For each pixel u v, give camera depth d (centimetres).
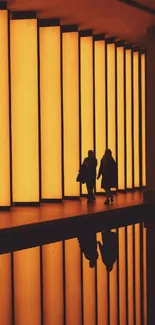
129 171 1755
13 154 1278
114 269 787
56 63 1343
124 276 777
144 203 1312
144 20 1339
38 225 941
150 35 1408
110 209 1163
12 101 1277
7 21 1177
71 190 1427
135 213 1248
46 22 1339
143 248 886
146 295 731
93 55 1483
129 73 1731
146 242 920
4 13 1176
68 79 1421
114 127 1622
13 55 1271
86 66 1496
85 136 1517
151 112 1406
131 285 769
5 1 1170
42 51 1346
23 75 1273
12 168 1277
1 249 837
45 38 1343
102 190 1558
